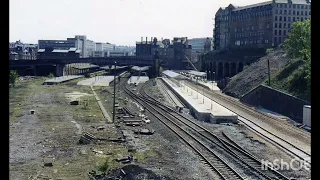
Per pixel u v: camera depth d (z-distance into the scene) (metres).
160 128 38.66
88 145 30.03
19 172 22.14
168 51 193.50
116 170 22.50
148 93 79.69
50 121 41.81
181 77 120.31
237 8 151.38
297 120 47.56
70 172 22.45
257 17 132.50
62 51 183.00
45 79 110.44
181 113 50.56
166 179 21.27
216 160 25.48
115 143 31.17
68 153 27.23
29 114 46.62
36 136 33.06
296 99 48.72
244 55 125.75
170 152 28.06
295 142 31.72
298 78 54.47
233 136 34.41
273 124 41.28
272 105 55.81
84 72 149.12
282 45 82.56
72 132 35.38
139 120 43.69
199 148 29.20
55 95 71.31
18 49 174.62
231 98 71.06
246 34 141.00
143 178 21.30
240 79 80.06
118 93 78.19
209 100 62.16
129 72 152.88
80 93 76.44
